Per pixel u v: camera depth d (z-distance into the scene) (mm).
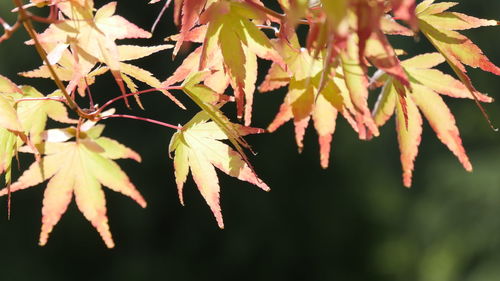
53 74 1425
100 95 10641
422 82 1721
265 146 13133
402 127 1746
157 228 12688
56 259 11906
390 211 14734
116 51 1412
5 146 1675
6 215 11461
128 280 12211
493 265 14930
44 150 1714
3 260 11445
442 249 15258
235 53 1434
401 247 14836
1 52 10141
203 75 1605
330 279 13781
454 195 15898
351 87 1368
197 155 1704
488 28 17156
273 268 13289
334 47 1104
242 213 13141
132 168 12109
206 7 1446
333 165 13797
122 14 10352
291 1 1070
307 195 13539
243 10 1418
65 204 1721
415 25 971
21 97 1690
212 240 13000
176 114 11891
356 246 14062
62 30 1403
